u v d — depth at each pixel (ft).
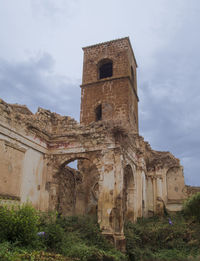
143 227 55.11
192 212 58.29
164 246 49.11
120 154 49.42
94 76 90.99
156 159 86.69
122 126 50.85
